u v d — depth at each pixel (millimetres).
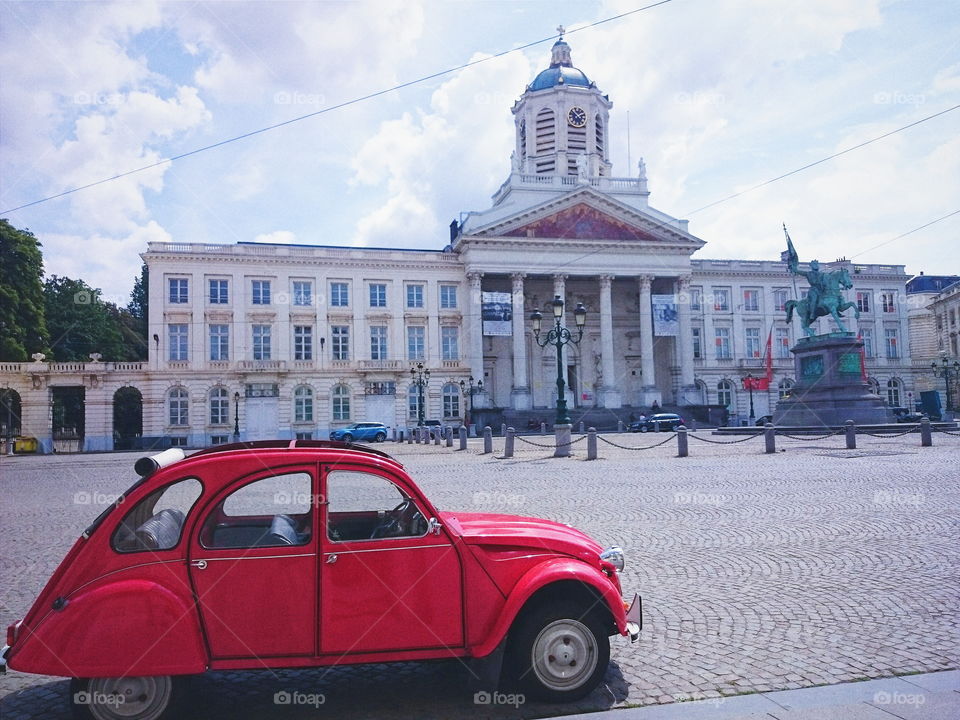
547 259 58094
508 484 16328
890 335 69250
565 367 61969
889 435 29625
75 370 48625
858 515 10898
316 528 4305
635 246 59625
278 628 4199
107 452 44938
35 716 4445
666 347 64125
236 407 48531
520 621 4520
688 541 9227
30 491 17922
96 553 4141
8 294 46531
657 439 37438
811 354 35594
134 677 4070
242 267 54062
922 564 7727
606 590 4523
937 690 4496
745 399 65500
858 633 5586
